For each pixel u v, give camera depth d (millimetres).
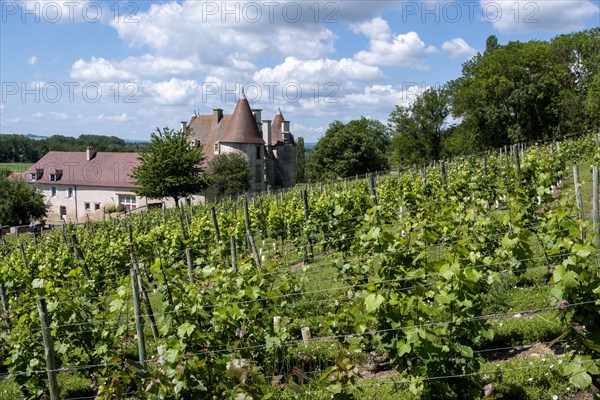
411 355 4691
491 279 5199
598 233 6184
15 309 7164
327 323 6324
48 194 67938
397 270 4992
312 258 12055
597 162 17266
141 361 6121
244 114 64000
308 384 5586
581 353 4020
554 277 3996
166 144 50406
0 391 7344
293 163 75188
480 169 18359
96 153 68750
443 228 8039
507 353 5797
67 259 13031
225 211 19938
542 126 51594
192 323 5262
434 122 67750
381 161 71750
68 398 6820
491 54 55156
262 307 6660
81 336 6773
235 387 4250
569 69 57156
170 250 13133
